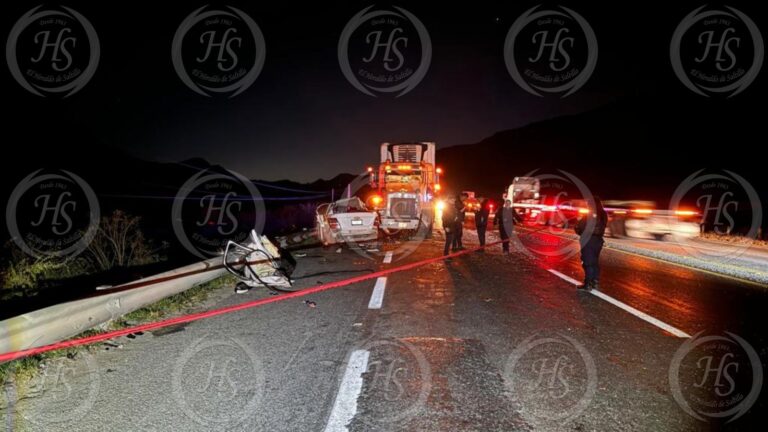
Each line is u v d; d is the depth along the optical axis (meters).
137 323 6.14
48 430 3.40
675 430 3.38
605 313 6.65
